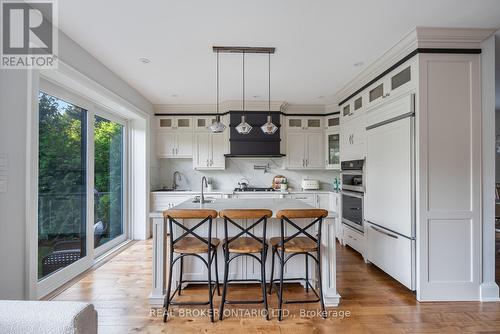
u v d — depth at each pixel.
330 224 2.31
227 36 2.40
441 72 2.33
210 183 5.21
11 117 1.80
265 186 5.25
